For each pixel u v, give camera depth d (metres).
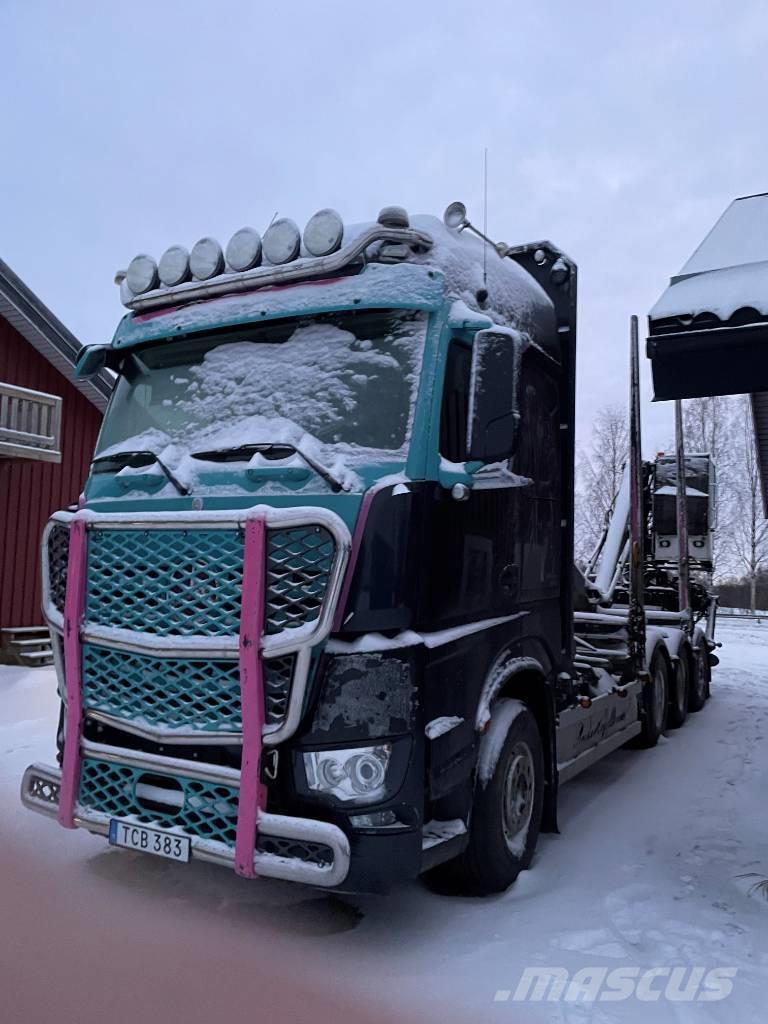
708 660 10.59
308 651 3.14
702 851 4.66
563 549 5.06
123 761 3.51
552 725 4.72
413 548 3.42
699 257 4.81
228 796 3.27
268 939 3.44
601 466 44.25
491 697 3.90
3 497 12.96
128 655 3.54
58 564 3.99
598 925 3.63
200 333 4.25
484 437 3.54
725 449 41.28
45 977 3.04
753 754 7.34
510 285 4.65
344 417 3.71
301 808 3.19
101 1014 2.79
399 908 3.80
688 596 9.88
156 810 3.49
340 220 3.86
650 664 7.80
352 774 3.15
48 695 9.30
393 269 3.84
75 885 3.95
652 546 11.34
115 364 4.64
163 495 3.77
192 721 3.34
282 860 3.08
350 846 3.11
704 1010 2.95
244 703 3.17
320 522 3.17
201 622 3.34
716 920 3.71
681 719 8.80
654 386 4.55
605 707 6.19
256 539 3.21
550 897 3.96
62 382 14.02
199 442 3.94
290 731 3.12
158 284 4.57
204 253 4.27
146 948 3.32
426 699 3.37
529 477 4.61
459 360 3.88
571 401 5.11
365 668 3.20
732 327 4.30
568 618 5.04
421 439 3.56
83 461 14.40
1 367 12.98
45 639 13.21
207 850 3.22
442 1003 2.94
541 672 4.58
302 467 3.49
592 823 5.23
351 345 3.86
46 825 4.84
